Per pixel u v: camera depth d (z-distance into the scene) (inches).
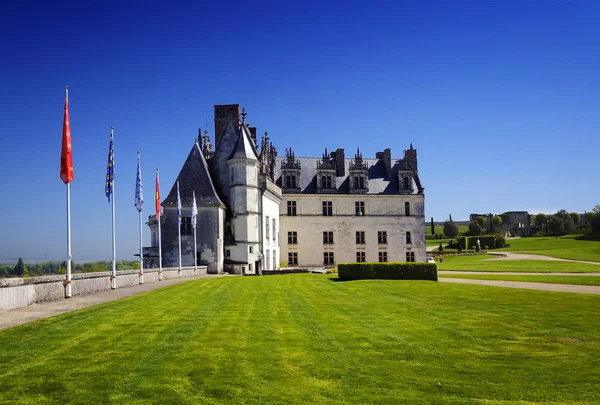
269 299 1028.5
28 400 398.9
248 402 404.5
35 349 535.2
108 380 443.2
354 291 1207.6
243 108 2539.4
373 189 3331.7
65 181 1027.3
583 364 519.5
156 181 1795.0
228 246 2383.1
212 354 530.9
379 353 555.2
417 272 1601.9
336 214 3240.7
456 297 1058.7
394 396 423.5
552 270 2234.3
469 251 4662.9
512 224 7416.3
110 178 1327.5
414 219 3319.4
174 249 2265.0
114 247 1305.4
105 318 721.0
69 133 1040.8
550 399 421.4
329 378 466.0
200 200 2290.8
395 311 860.0
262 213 2532.0
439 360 531.5
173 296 1050.7
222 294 1120.2
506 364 518.6
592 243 4953.3
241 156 2412.6
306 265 3171.8
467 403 410.3
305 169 3368.6
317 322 738.8
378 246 3262.8
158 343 572.7
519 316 799.7
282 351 553.9
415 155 3432.6
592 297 1032.2
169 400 403.2
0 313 757.3
